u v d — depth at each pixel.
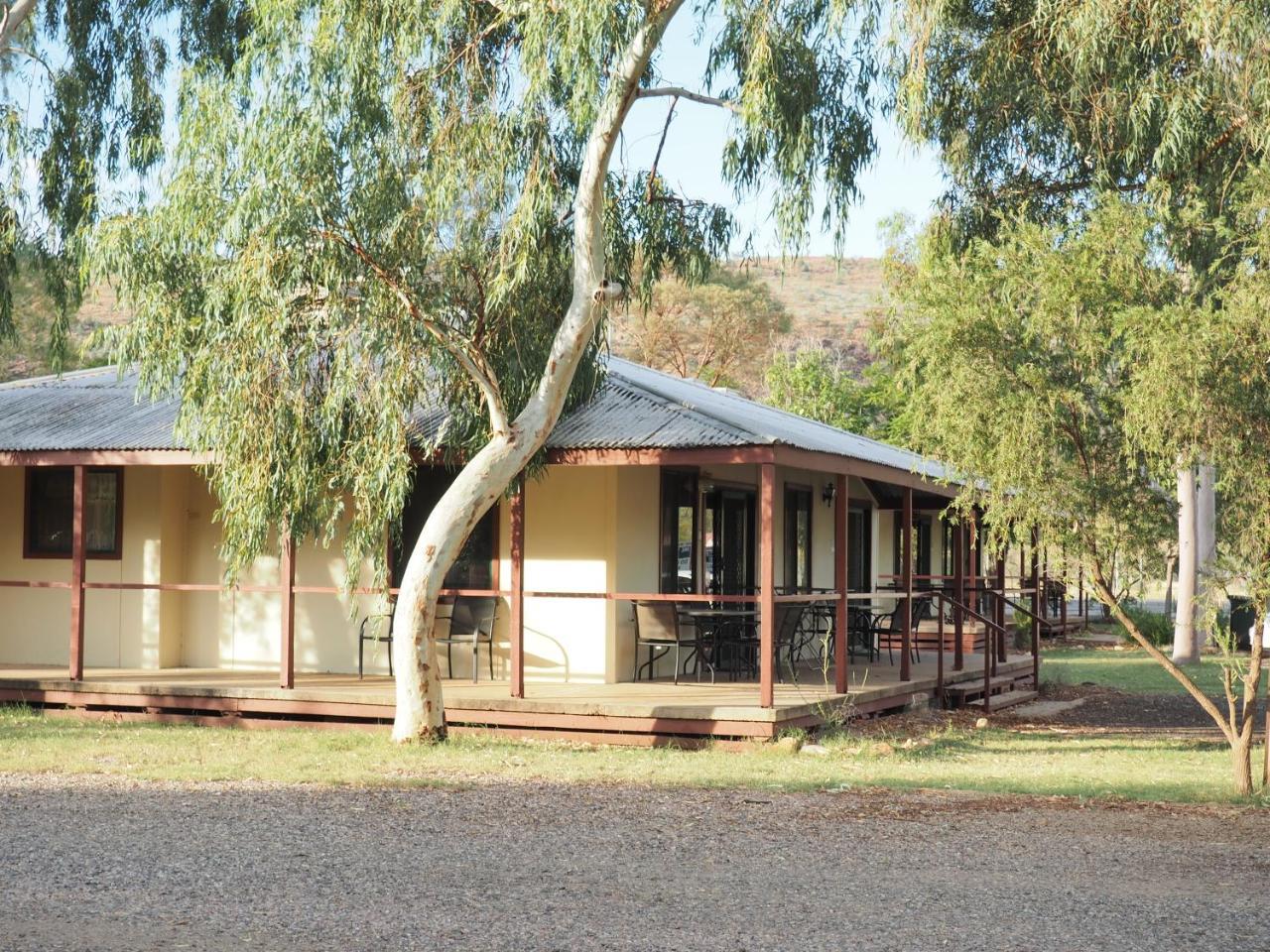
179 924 6.29
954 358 10.49
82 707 14.90
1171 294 10.44
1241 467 9.91
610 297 12.22
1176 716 17.98
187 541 16.62
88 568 16.61
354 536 12.41
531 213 11.75
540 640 15.38
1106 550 10.70
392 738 12.82
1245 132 14.20
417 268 11.88
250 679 15.16
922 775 11.43
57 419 15.87
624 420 13.70
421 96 12.22
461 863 7.63
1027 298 10.59
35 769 10.95
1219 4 12.97
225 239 11.47
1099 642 32.66
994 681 18.73
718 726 12.86
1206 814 9.52
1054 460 10.48
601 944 6.05
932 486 17.52
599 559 15.18
